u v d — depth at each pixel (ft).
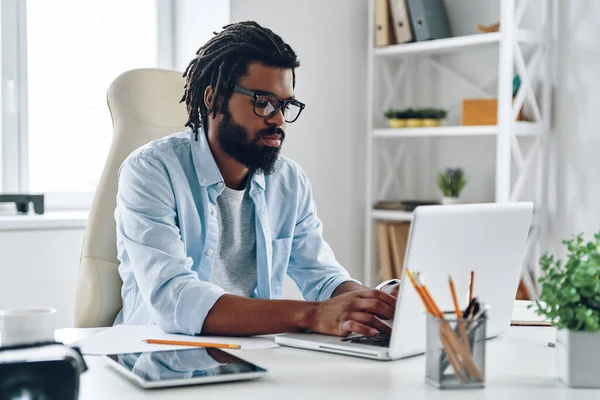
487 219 3.57
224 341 3.87
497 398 2.84
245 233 5.17
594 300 3.02
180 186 4.80
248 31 4.77
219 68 4.74
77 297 5.39
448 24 9.75
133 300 5.01
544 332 4.24
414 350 3.54
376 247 10.09
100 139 9.05
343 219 10.09
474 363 2.97
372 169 9.97
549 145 8.77
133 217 4.52
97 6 8.93
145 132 5.69
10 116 8.33
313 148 9.73
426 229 3.29
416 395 2.86
